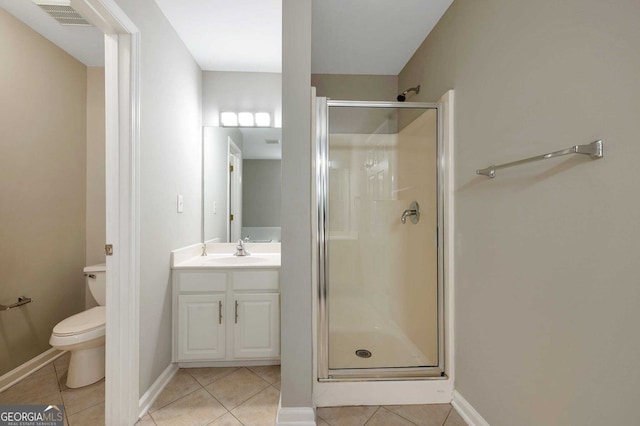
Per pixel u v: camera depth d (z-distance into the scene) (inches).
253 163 106.7
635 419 31.2
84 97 101.9
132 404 60.1
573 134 38.0
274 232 107.0
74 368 73.6
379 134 81.9
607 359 33.9
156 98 71.4
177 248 85.9
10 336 77.1
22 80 80.6
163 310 76.2
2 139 75.8
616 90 32.8
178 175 85.5
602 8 34.3
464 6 63.5
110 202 59.4
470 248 61.0
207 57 97.3
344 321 81.0
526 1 45.6
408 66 97.3
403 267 84.8
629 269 31.6
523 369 46.4
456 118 66.7
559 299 40.0
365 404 66.1
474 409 59.2
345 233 83.0
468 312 61.7
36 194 84.7
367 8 71.2
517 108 47.7
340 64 99.5
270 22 80.0
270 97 106.4
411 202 83.0
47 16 78.3
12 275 78.0
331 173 82.0
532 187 44.6
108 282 59.1
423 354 77.7
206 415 63.7
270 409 65.9
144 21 65.4
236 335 83.4
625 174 31.9
